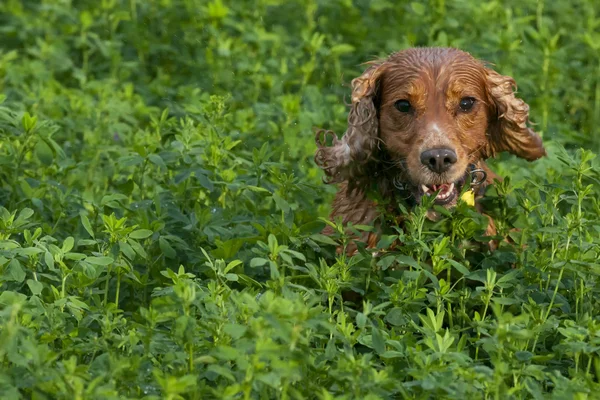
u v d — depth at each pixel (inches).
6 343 223.0
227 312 250.1
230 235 321.1
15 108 426.6
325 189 372.2
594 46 467.8
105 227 297.6
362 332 258.2
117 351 251.6
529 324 265.9
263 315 219.3
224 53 478.3
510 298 279.4
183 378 215.3
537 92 457.1
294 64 478.6
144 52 513.3
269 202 362.0
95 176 385.4
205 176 327.6
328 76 486.0
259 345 218.7
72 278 288.2
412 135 326.0
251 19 527.2
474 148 335.0
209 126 362.0
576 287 291.9
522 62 463.5
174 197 339.9
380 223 328.2
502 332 233.9
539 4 514.0
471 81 331.6
